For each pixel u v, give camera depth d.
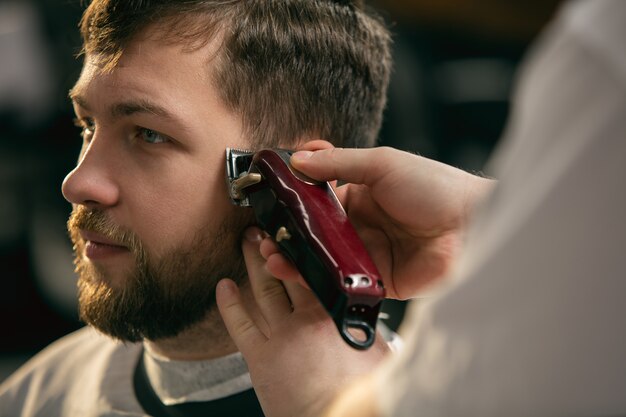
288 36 0.91
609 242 0.40
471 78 2.93
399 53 2.84
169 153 0.85
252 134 0.89
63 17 2.46
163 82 0.83
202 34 0.85
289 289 0.76
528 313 0.42
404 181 0.78
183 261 0.87
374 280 0.66
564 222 0.41
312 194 0.74
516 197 0.43
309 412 0.70
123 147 0.86
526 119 0.44
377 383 0.51
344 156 0.78
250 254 0.84
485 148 2.85
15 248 2.73
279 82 0.91
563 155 0.41
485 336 0.43
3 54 2.48
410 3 2.88
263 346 0.75
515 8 3.03
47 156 2.67
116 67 0.84
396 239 0.86
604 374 0.41
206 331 0.93
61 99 2.55
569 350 0.41
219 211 0.87
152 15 0.84
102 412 1.03
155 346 0.98
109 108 0.84
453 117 2.87
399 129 2.75
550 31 0.45
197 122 0.84
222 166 0.86
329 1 0.98
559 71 0.41
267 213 0.78
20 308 2.75
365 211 0.86
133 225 0.86
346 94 0.99
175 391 0.98
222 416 0.95
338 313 0.66
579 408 0.42
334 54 0.96
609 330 0.40
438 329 0.46
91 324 0.90
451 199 0.78
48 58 2.51
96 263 0.88
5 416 1.15
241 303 0.80
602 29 0.40
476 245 0.45
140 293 0.87
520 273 0.42
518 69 3.02
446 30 3.00
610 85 0.39
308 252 0.70
